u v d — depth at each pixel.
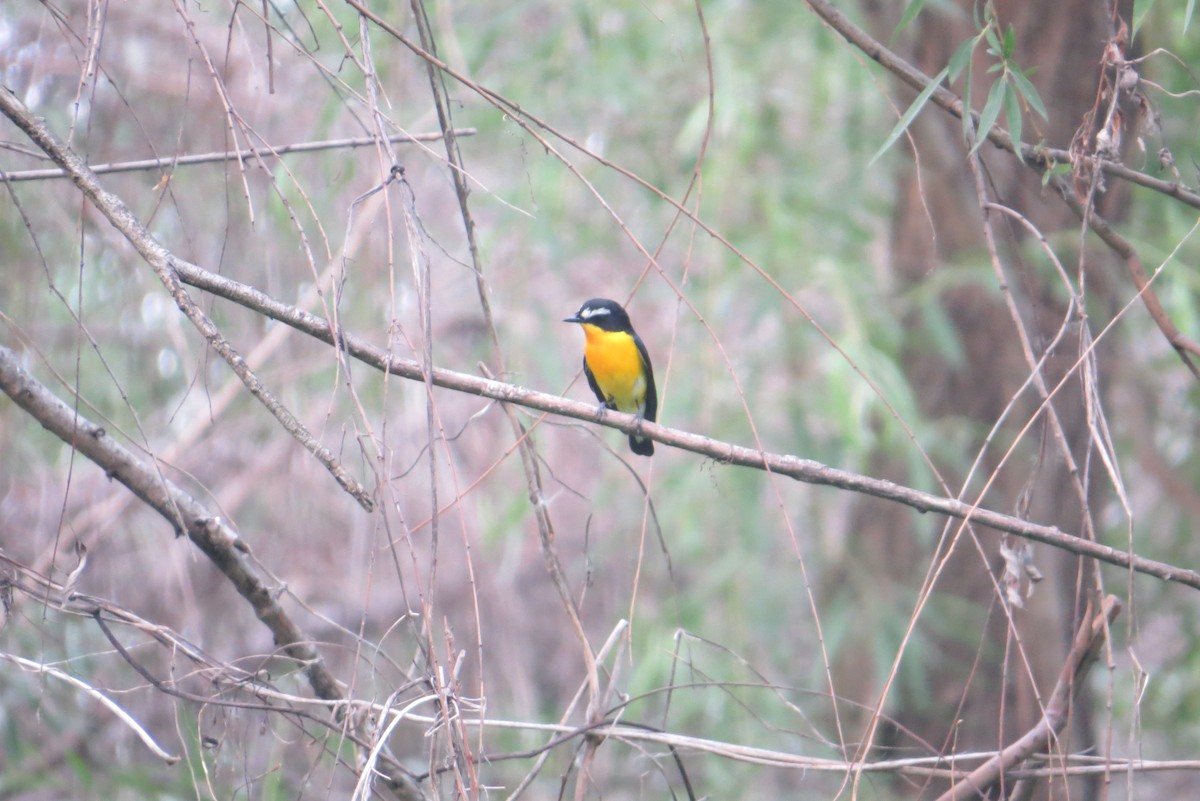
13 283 9.59
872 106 13.48
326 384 12.70
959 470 11.63
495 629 15.62
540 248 13.36
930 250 12.23
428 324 4.93
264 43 11.10
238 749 6.61
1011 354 11.48
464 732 4.84
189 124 11.05
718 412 12.84
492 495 14.95
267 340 11.34
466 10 13.71
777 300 12.10
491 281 12.92
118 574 11.88
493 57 13.66
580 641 6.28
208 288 5.55
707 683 6.16
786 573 13.77
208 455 13.10
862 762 5.42
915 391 12.23
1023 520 5.70
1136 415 13.46
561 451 17.41
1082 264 5.62
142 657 10.96
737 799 11.96
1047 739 5.68
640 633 12.88
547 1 13.75
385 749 6.05
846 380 10.77
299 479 13.58
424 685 5.93
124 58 11.01
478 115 12.55
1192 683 13.50
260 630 13.23
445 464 15.49
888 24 12.30
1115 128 6.00
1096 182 5.86
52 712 9.38
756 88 13.19
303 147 6.43
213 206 11.09
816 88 13.47
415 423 15.08
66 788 9.45
